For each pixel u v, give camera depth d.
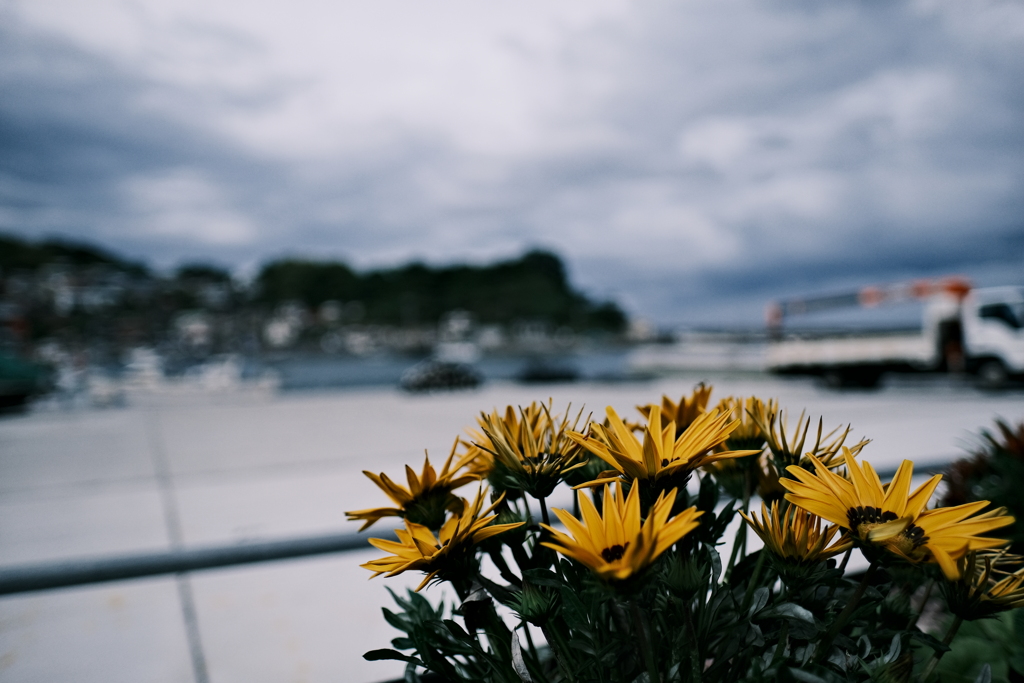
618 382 23.67
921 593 1.86
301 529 3.27
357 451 6.89
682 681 0.79
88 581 2.71
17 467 6.66
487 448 0.87
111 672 1.83
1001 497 1.49
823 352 16.72
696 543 0.92
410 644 0.93
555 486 0.81
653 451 0.73
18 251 187.62
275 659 1.85
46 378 17.47
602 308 187.75
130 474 5.86
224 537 3.16
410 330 177.12
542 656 1.32
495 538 0.91
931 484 0.70
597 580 0.64
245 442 8.32
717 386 17.97
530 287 193.38
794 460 0.85
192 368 21.88
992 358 14.38
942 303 15.06
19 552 3.04
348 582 2.50
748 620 0.81
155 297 185.62
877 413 8.48
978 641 1.27
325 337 176.25
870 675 0.78
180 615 2.23
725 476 0.97
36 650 1.99
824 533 0.73
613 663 0.79
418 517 0.88
